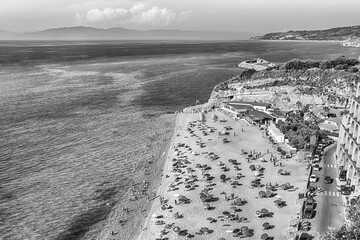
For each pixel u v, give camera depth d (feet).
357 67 582.35
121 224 242.17
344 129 303.68
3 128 445.37
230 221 232.73
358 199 216.74
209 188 278.46
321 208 240.32
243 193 268.82
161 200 265.34
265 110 503.61
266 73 638.94
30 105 559.79
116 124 471.62
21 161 345.51
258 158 334.65
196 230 224.53
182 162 330.75
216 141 387.34
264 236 209.87
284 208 245.04
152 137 419.13
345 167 287.89
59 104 570.87
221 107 534.78
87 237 228.02
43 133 429.38
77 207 263.70
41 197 277.44
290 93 552.00
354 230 182.50
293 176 293.02
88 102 588.09
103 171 324.80
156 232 225.97
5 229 234.79
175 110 549.13
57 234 230.68
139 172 322.14
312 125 412.36
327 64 605.73
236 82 645.92
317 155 329.52
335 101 509.35
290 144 356.79
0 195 279.08
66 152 370.32
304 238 205.46
